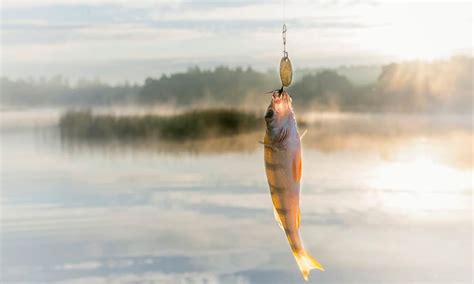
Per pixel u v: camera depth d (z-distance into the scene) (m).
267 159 0.77
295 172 0.76
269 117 0.77
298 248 0.76
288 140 0.76
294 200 0.76
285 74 0.80
